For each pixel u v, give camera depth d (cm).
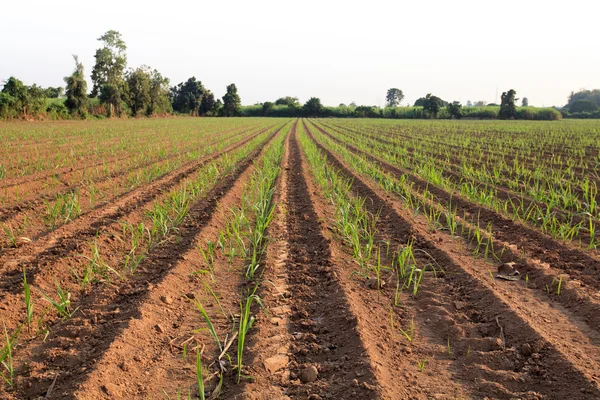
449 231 707
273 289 501
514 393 318
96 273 536
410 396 316
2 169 1061
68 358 363
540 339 376
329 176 1241
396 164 1478
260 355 368
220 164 1420
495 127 4350
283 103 12025
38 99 4381
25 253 596
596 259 562
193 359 370
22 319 426
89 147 1836
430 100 8606
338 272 542
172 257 597
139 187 1039
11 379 333
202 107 10006
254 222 776
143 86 6788
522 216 788
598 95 15562
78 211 772
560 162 1449
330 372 347
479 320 429
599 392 304
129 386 332
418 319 437
